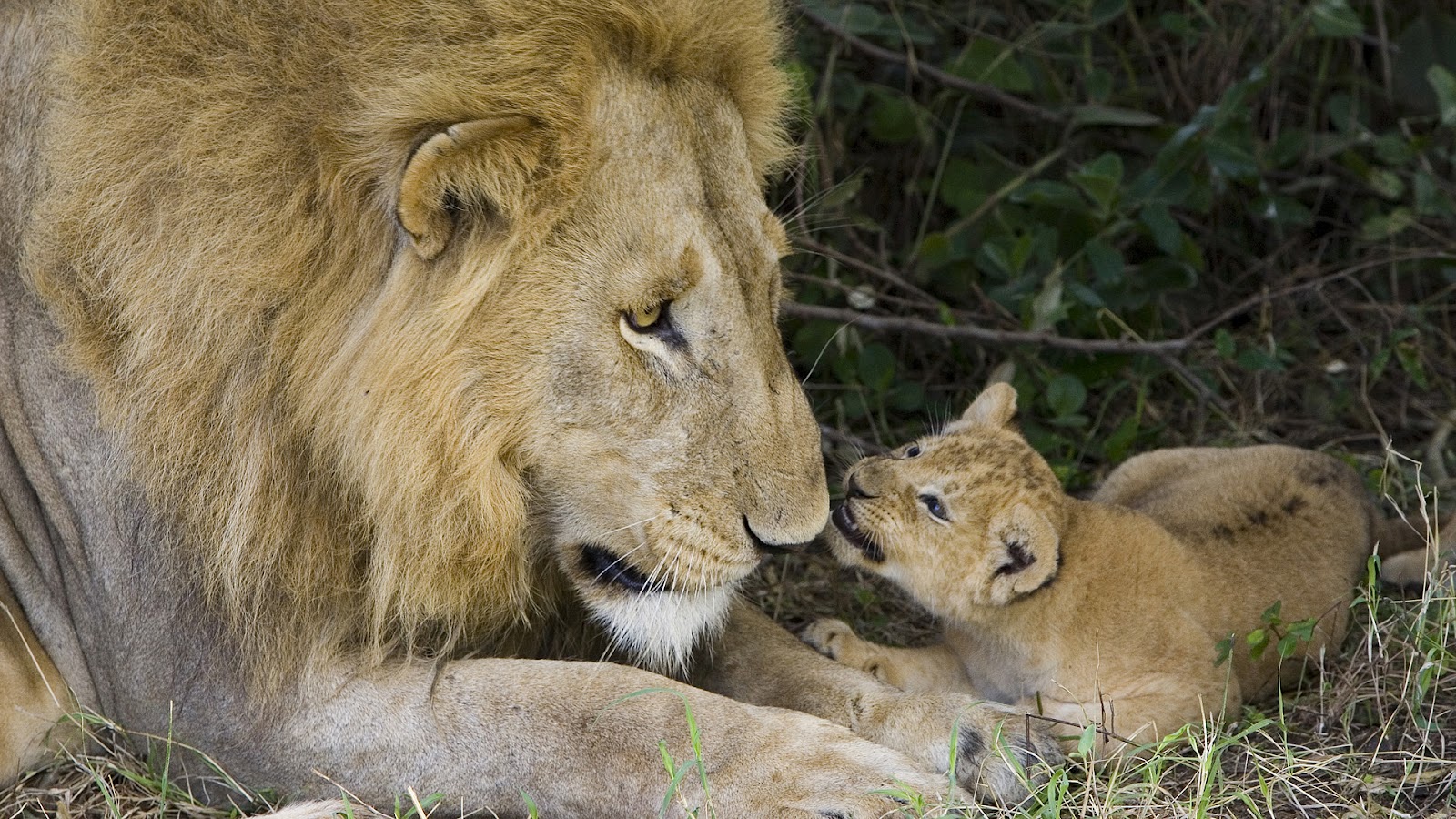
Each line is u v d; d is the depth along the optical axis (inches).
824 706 295.0
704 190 268.5
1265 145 514.3
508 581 278.2
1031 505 307.6
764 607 383.9
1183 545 322.7
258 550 269.7
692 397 267.1
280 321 262.1
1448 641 322.3
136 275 261.1
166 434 265.6
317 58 258.1
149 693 283.3
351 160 257.3
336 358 262.1
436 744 271.4
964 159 490.9
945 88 495.5
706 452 268.7
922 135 483.5
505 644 305.0
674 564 271.1
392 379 257.1
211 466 267.1
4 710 290.5
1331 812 266.5
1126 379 463.2
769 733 263.1
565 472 269.6
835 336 435.5
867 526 317.7
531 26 254.4
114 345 266.7
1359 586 344.2
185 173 258.1
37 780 296.4
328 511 271.7
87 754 302.5
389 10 255.8
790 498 272.7
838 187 454.0
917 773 259.3
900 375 472.1
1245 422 459.5
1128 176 498.6
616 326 261.0
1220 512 346.0
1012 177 489.4
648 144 262.5
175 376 262.7
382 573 269.3
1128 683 303.3
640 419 265.4
